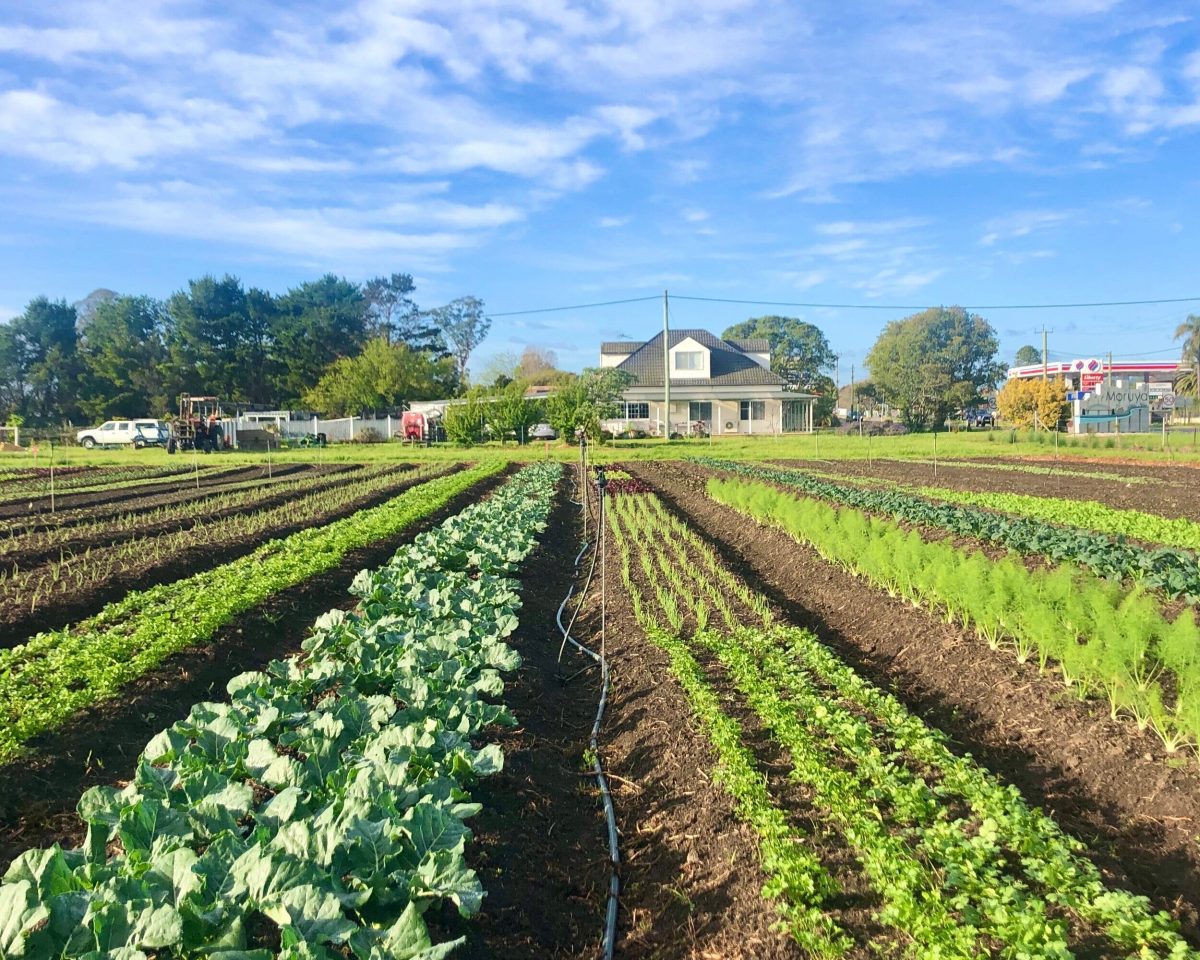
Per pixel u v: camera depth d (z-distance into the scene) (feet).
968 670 28.63
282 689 26.04
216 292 265.34
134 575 42.57
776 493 63.77
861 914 16.34
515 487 88.63
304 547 47.88
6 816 19.83
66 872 13.99
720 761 22.66
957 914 15.66
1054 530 49.65
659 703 27.37
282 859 14.14
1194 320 226.17
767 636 32.81
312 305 290.97
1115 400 180.45
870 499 68.59
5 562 46.09
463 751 20.84
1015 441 157.17
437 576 40.45
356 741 21.49
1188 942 15.43
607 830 21.22
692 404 217.36
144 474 110.83
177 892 13.62
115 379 255.50
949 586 32.30
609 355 238.07
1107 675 23.88
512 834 19.56
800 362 346.74
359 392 241.14
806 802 20.54
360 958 13.08
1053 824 18.01
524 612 39.83
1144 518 61.36
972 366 292.20
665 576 45.96
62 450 169.48
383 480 101.35
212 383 261.65
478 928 15.87
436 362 291.17
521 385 203.41
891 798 20.03
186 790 17.94
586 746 26.35
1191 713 20.53
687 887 18.22
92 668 27.02
